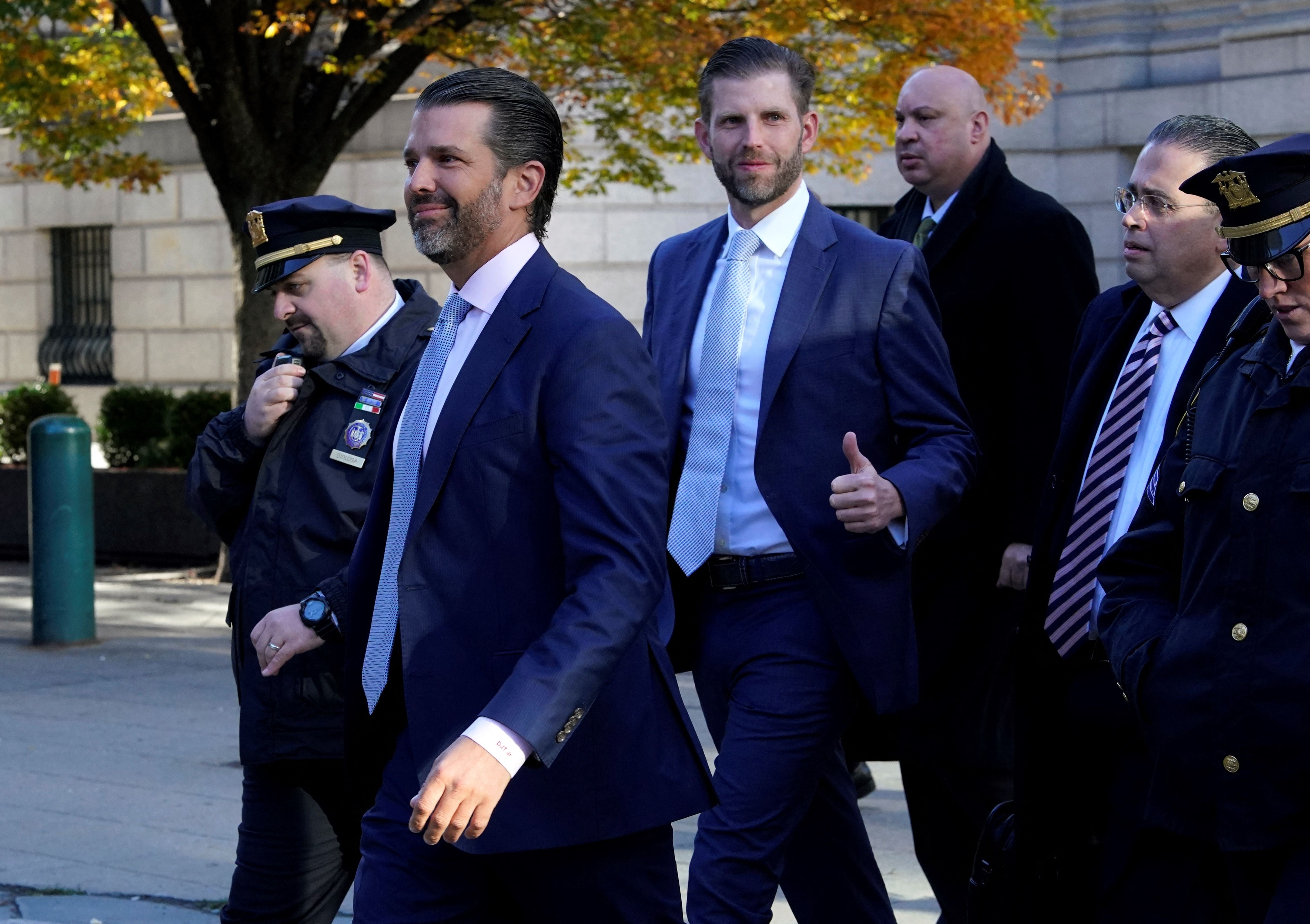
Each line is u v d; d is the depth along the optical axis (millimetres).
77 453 9211
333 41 11578
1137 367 3227
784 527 3451
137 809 5734
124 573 12258
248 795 3455
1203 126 3090
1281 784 2445
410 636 2549
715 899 3287
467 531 2539
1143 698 2646
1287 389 2488
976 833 4238
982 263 4355
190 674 8359
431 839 2256
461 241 2600
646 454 2498
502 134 2578
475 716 2518
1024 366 4258
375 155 14680
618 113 11406
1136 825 2957
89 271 17750
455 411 2562
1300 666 2418
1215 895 2785
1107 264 14344
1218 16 13867
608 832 2527
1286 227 2430
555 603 2523
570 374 2496
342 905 4730
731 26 10398
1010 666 4273
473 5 10055
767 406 3508
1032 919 3281
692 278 3773
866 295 3559
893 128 11258
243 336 10789
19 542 13562
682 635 3670
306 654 3316
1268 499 2479
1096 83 14297
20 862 5102
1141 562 2820
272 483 3418
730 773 3387
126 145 16828
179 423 13055
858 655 3416
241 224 10742
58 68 10773
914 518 3309
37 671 8430
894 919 3885
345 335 3479
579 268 14203
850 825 3812
